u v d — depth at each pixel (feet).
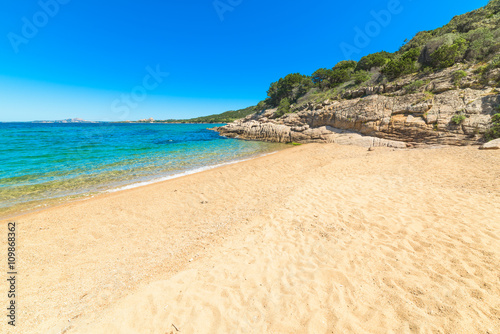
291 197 24.52
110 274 14.05
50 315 10.53
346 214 19.29
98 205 26.63
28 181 36.35
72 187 34.06
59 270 14.61
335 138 79.41
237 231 18.53
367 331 8.52
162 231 20.26
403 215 18.06
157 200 28.27
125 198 28.96
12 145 71.31
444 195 21.15
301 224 18.21
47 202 27.89
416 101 60.39
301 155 61.00
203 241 17.69
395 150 52.60
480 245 13.20
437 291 10.08
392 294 10.22
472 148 39.29
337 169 38.17
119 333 8.91
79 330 9.21
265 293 10.94
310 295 10.61
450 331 8.13
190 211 24.84
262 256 14.24
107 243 18.21
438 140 50.21
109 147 77.92
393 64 80.23
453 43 66.80
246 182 35.63
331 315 9.40
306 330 8.80
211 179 37.91
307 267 12.84
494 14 78.64
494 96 45.21
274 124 113.09
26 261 15.65
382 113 67.26
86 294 12.16
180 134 153.48
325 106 90.53
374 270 12.03
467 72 55.77
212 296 10.85
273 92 167.53
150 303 10.36
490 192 20.43
